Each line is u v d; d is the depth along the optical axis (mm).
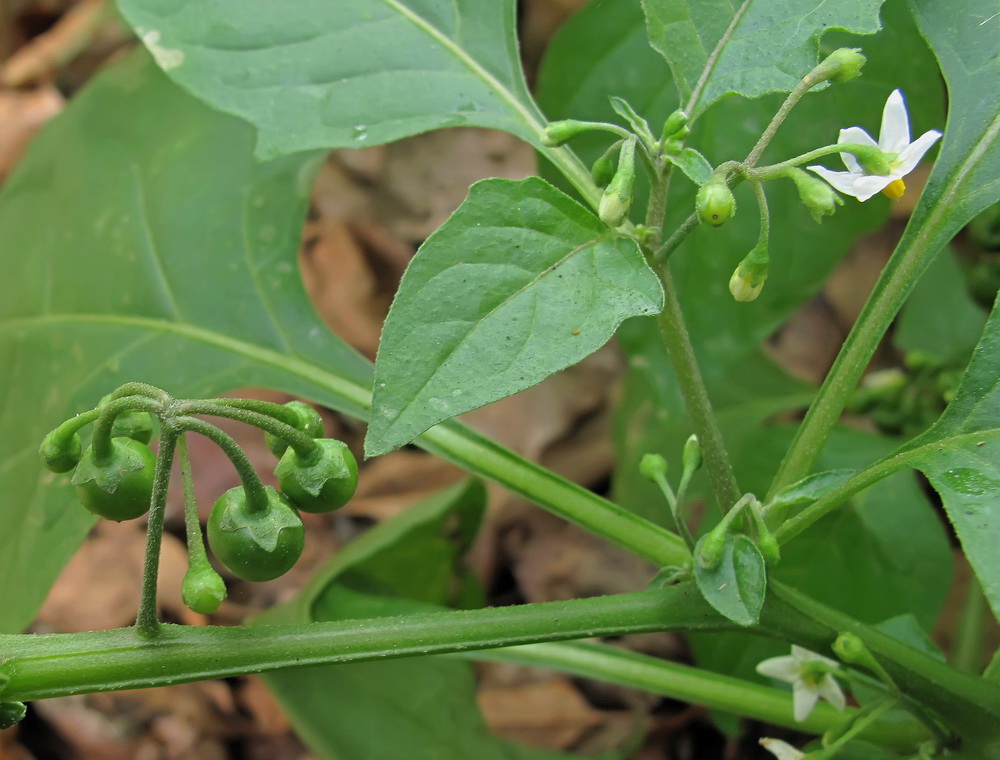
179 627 156
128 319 225
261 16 189
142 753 294
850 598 227
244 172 231
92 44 406
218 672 155
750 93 164
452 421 193
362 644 159
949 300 275
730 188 157
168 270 227
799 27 165
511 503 334
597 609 166
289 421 153
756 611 153
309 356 218
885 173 155
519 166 369
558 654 204
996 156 173
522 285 148
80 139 248
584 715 297
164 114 243
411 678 231
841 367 173
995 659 187
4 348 232
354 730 226
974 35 179
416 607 231
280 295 222
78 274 232
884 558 227
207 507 319
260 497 150
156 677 154
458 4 189
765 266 154
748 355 293
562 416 345
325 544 327
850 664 173
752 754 284
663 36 168
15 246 245
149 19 189
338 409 215
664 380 239
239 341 220
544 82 230
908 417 246
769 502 172
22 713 151
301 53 188
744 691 201
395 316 146
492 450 191
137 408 147
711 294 231
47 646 152
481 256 148
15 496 214
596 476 339
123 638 154
